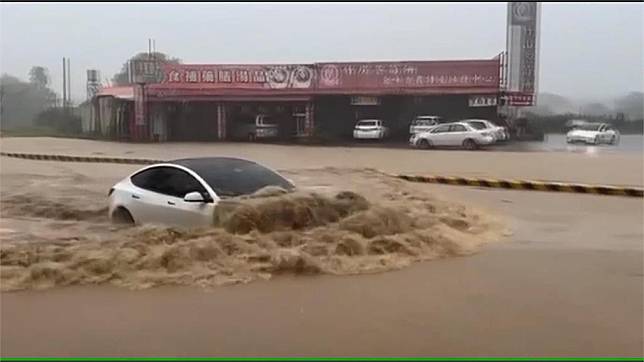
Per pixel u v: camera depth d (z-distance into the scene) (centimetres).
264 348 528
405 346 531
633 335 555
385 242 878
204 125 4703
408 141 4309
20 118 6269
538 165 2494
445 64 4388
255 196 970
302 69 4550
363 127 4300
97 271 753
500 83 4331
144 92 4684
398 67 4444
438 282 729
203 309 631
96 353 518
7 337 555
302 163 2623
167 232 907
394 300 659
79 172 2208
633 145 3850
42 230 1023
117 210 1071
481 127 3681
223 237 862
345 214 970
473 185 1834
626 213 1268
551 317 605
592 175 2075
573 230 1068
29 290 693
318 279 739
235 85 4622
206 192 965
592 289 700
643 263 823
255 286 710
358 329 573
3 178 1966
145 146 3956
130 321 596
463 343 538
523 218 1197
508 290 696
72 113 5731
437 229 996
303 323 589
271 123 4606
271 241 865
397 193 1492
